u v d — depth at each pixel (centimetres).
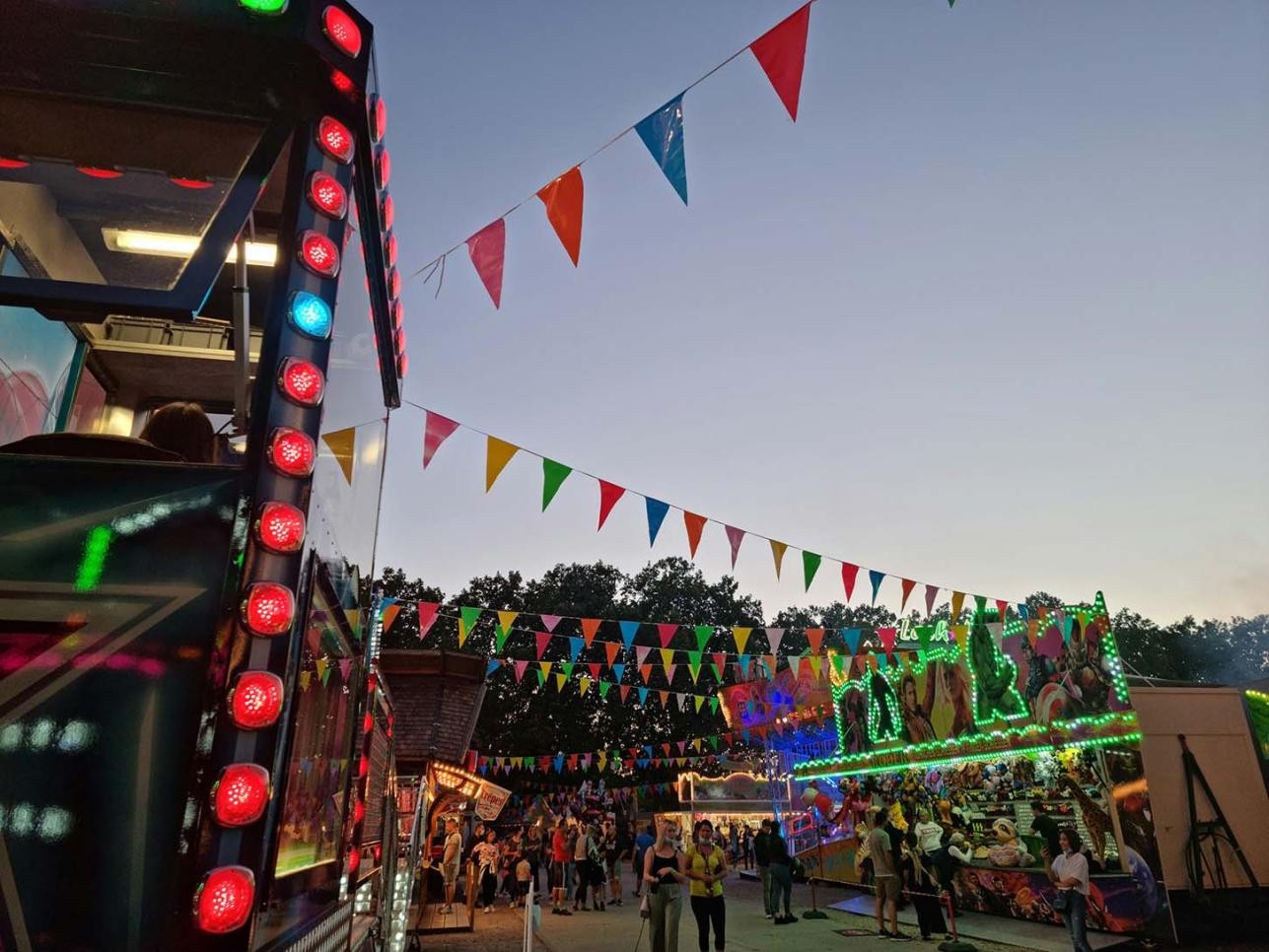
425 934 1262
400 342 399
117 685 170
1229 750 1113
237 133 227
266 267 259
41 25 216
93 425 402
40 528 178
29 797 162
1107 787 1072
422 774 1265
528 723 4066
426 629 1248
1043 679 1190
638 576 5481
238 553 182
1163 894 991
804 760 1941
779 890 1315
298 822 207
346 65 229
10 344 341
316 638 225
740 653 1285
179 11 218
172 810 163
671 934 830
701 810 2909
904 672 1540
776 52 382
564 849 1641
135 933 156
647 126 419
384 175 276
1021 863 1164
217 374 416
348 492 283
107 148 229
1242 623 6950
